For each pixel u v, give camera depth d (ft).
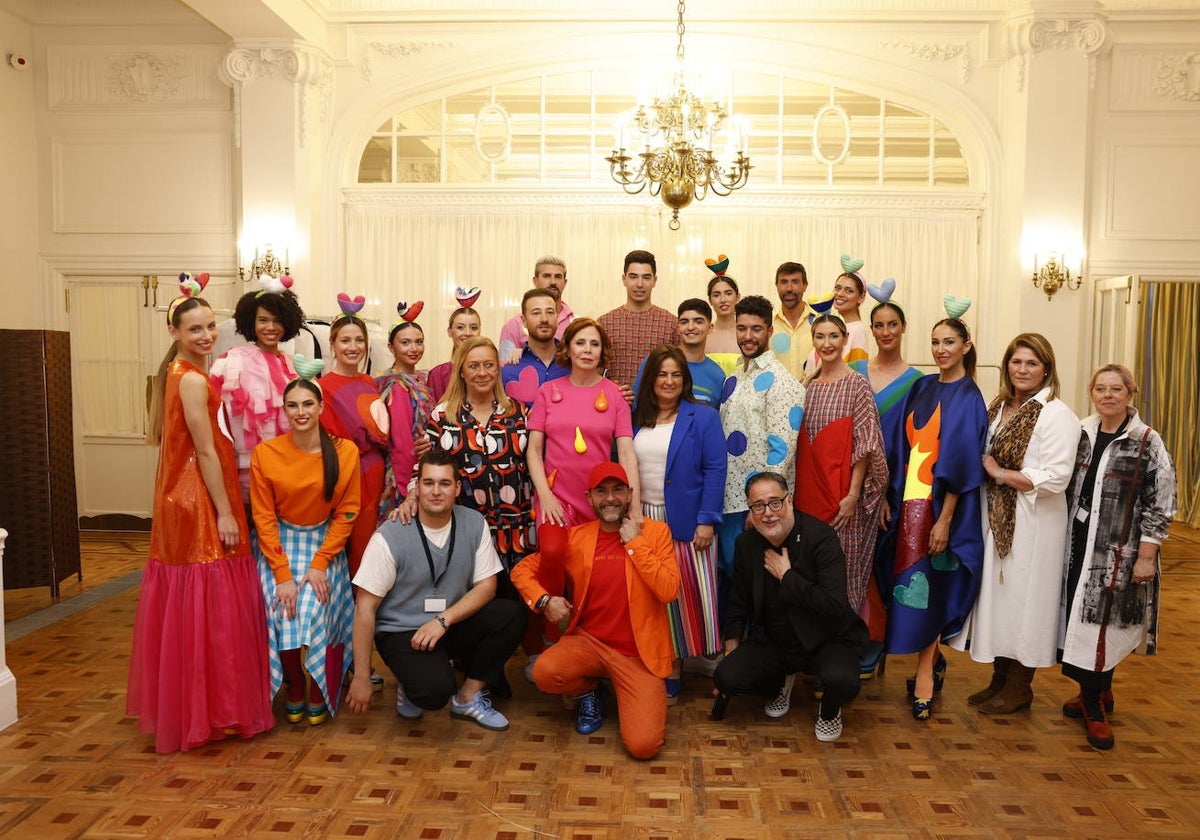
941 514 10.74
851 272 13.93
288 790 8.77
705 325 11.48
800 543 10.09
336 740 9.96
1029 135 20.13
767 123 21.75
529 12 21.07
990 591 10.56
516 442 10.97
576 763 9.46
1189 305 27.66
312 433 10.11
